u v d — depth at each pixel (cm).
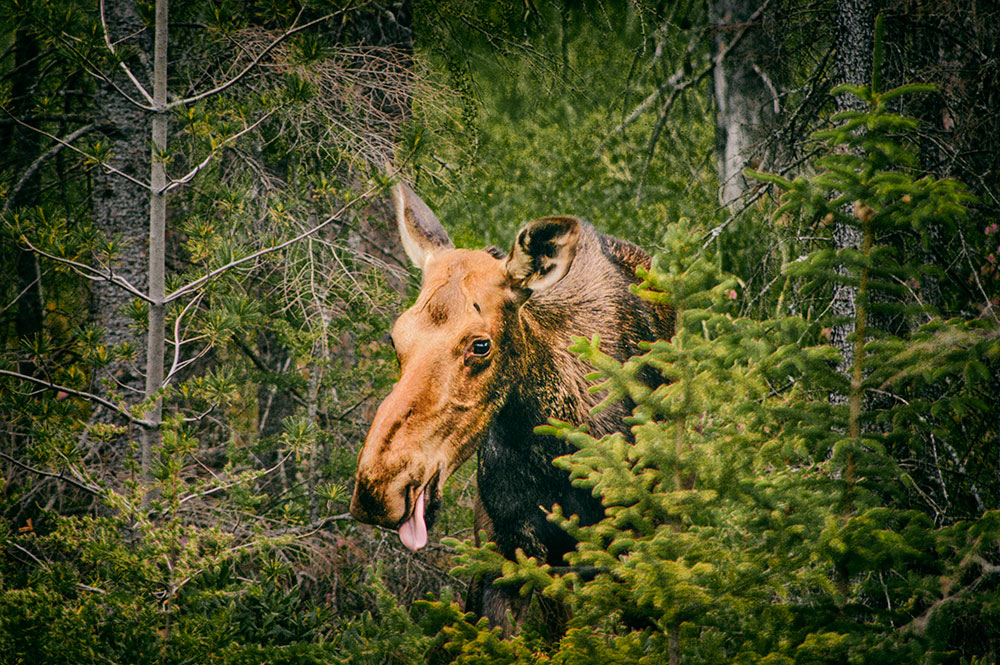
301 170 2325
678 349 995
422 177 2311
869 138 998
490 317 1627
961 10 1752
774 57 2294
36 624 1234
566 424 1031
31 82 2373
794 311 1841
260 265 2123
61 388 1588
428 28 2848
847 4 1762
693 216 3011
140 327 1781
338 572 1914
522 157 3288
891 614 994
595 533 1033
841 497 1016
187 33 2309
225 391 1744
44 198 2441
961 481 1631
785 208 1028
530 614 1181
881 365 1014
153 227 1691
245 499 1509
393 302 2214
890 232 1633
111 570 1318
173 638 1273
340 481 2081
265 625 1511
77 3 2131
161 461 1405
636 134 3356
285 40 2033
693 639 1009
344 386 2309
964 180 1717
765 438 1019
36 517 1945
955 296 1761
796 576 977
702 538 973
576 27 3519
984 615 1012
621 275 1773
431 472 1566
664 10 3142
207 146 1741
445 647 1091
